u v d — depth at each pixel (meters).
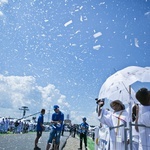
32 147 11.40
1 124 23.58
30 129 38.50
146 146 3.37
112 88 5.05
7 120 24.16
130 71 4.74
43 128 10.54
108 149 4.31
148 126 3.33
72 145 14.64
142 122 3.52
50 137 8.13
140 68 4.77
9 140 14.75
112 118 4.25
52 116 8.30
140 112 3.68
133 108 4.41
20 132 27.98
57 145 8.16
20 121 27.92
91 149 12.76
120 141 4.02
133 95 5.29
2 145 11.48
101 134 5.10
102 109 4.31
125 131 3.52
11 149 10.20
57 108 8.29
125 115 4.34
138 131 3.70
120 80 4.64
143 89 3.69
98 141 5.53
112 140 4.17
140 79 4.52
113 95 5.19
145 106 3.63
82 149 12.45
